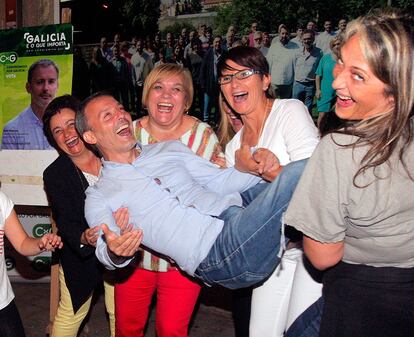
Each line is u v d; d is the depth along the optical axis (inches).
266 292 91.4
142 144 100.4
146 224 82.7
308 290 83.1
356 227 57.4
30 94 132.9
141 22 171.9
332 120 86.6
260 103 90.7
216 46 161.2
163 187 84.5
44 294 160.9
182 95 99.1
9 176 134.2
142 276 97.4
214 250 78.2
